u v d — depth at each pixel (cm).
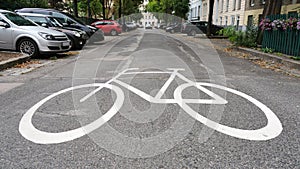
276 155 257
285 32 938
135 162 244
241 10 2909
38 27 976
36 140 288
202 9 4553
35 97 445
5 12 975
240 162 245
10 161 246
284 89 516
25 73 666
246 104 412
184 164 241
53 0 3262
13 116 357
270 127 324
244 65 823
